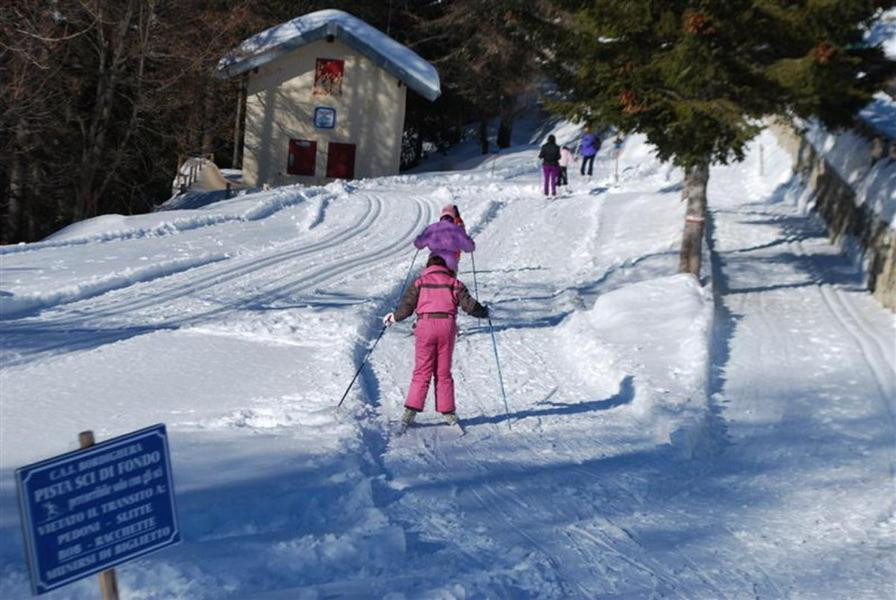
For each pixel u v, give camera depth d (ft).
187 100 92.99
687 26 39.68
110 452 10.71
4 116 76.89
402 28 145.38
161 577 15.71
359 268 53.93
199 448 23.50
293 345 36.01
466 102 142.61
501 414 28.63
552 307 45.98
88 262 51.34
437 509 20.51
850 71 44.62
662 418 27.37
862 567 18.57
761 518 21.31
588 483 22.91
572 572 17.74
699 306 41.37
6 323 39.14
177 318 40.78
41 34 76.28
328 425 25.85
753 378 33.35
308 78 113.60
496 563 17.66
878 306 45.14
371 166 115.03
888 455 25.96
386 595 15.44
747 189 83.97
